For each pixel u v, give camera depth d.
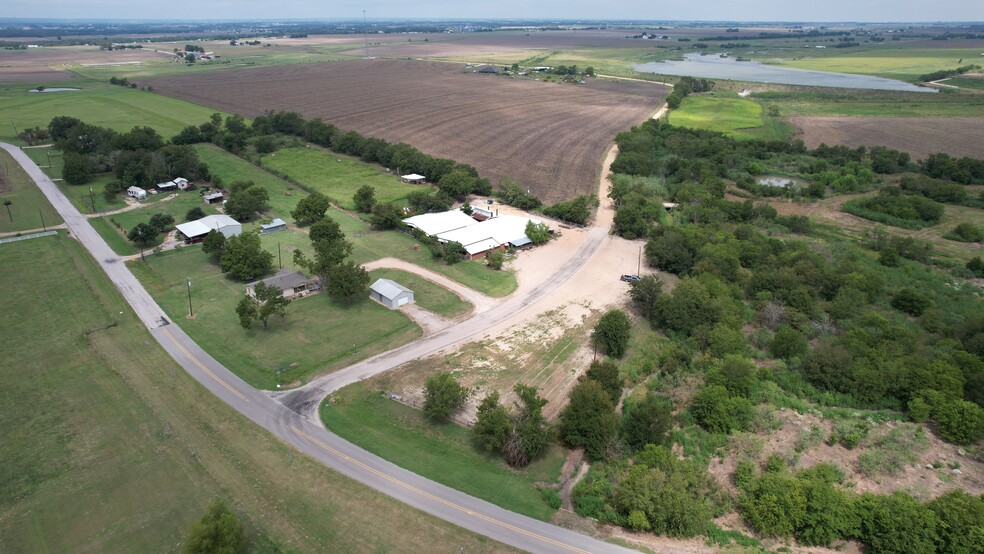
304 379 78.88
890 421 73.38
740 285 108.00
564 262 120.75
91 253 118.81
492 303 102.62
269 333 90.69
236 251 107.00
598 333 86.12
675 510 55.22
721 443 68.62
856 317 96.12
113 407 72.25
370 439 67.69
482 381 79.75
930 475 64.12
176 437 67.12
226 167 183.88
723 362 79.31
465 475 62.62
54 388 75.69
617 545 54.22
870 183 173.12
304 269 113.62
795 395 78.56
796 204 160.25
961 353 79.56
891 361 79.44
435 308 100.00
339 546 53.22
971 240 133.12
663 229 125.12
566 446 68.19
